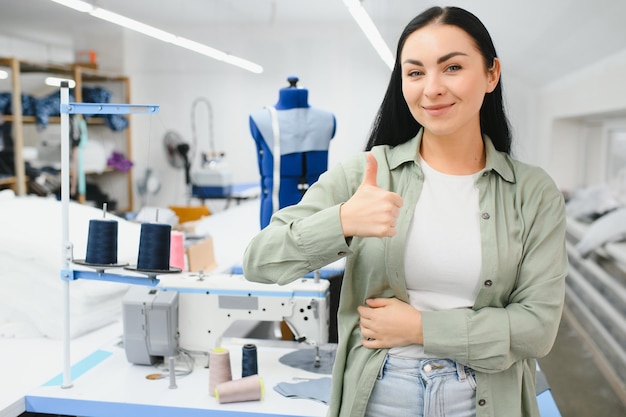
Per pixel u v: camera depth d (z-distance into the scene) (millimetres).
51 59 7047
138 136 7277
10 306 1836
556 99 5996
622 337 3424
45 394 1468
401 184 1090
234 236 3477
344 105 7125
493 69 1033
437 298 1056
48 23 6242
